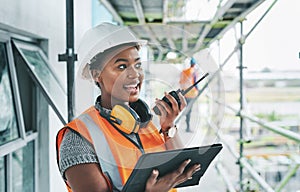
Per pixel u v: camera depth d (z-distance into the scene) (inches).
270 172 164.7
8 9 86.7
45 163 121.2
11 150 90.0
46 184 121.2
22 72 109.8
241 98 173.8
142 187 46.6
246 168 157.1
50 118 121.8
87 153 47.0
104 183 47.0
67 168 47.3
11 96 97.2
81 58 43.5
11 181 94.3
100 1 145.3
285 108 242.1
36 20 108.3
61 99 111.4
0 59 92.6
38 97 119.4
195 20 162.6
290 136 108.2
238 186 169.3
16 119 98.9
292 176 161.5
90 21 214.7
